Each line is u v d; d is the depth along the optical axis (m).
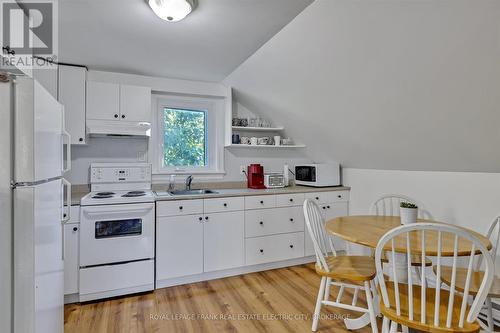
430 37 1.37
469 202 2.15
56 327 1.46
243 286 2.58
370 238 1.64
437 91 1.61
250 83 2.92
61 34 1.93
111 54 2.31
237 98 3.44
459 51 1.33
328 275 1.78
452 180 2.27
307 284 2.62
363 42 1.65
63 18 1.71
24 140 1.10
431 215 2.33
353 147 2.86
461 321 1.23
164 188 3.06
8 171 1.08
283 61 2.29
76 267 2.24
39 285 1.17
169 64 2.57
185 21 1.77
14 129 1.09
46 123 1.28
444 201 2.33
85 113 2.53
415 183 2.58
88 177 2.77
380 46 1.60
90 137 2.77
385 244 1.51
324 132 2.93
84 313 2.09
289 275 2.84
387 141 2.38
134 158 2.96
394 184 2.80
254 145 3.26
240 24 1.81
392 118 2.07
